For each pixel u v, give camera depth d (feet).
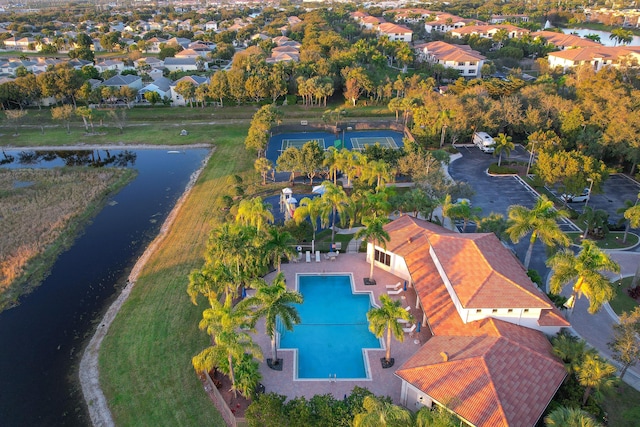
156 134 352.28
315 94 397.39
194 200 239.91
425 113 305.94
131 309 156.66
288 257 164.04
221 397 117.19
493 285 129.49
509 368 108.17
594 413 109.09
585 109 273.13
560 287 128.16
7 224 218.18
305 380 125.18
